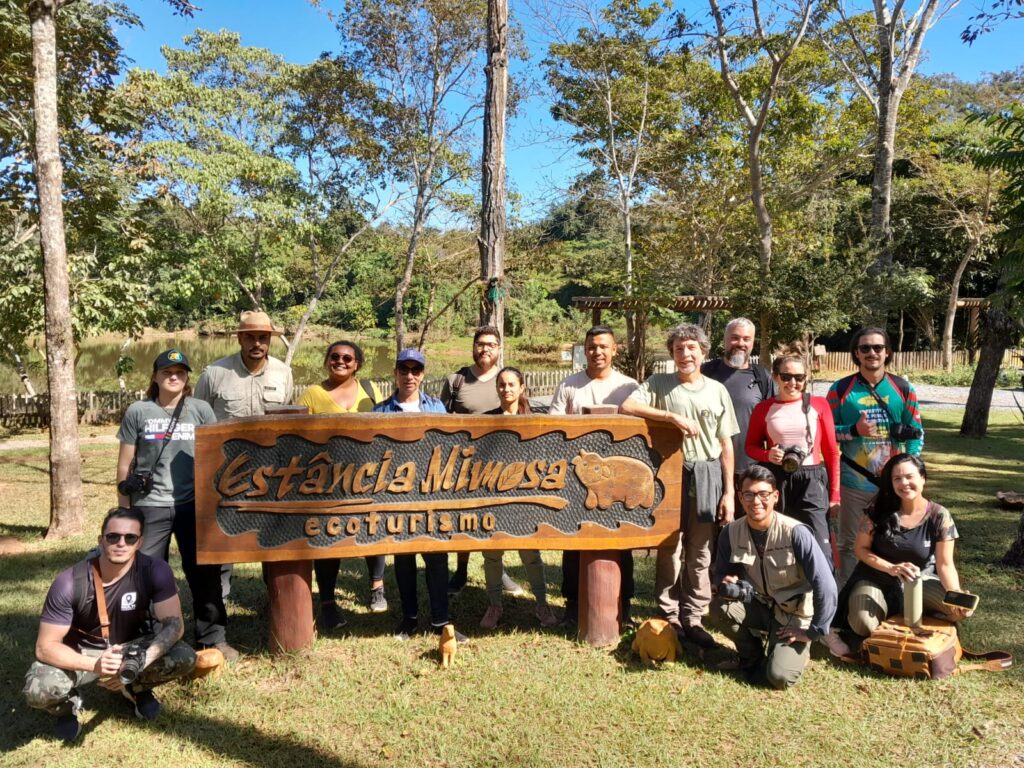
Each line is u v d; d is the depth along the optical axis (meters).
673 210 26.34
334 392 4.76
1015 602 4.95
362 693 3.76
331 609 4.61
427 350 41.53
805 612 3.85
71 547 6.70
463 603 5.09
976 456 11.49
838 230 34.97
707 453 4.39
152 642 3.41
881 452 4.83
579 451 4.29
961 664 4.04
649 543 4.36
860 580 4.23
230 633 4.54
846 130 25.14
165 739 3.36
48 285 7.14
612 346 4.75
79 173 10.93
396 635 4.45
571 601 4.78
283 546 4.05
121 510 3.45
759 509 3.86
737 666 4.11
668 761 3.19
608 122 24.55
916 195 32.19
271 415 4.11
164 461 4.14
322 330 46.38
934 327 36.97
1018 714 3.56
